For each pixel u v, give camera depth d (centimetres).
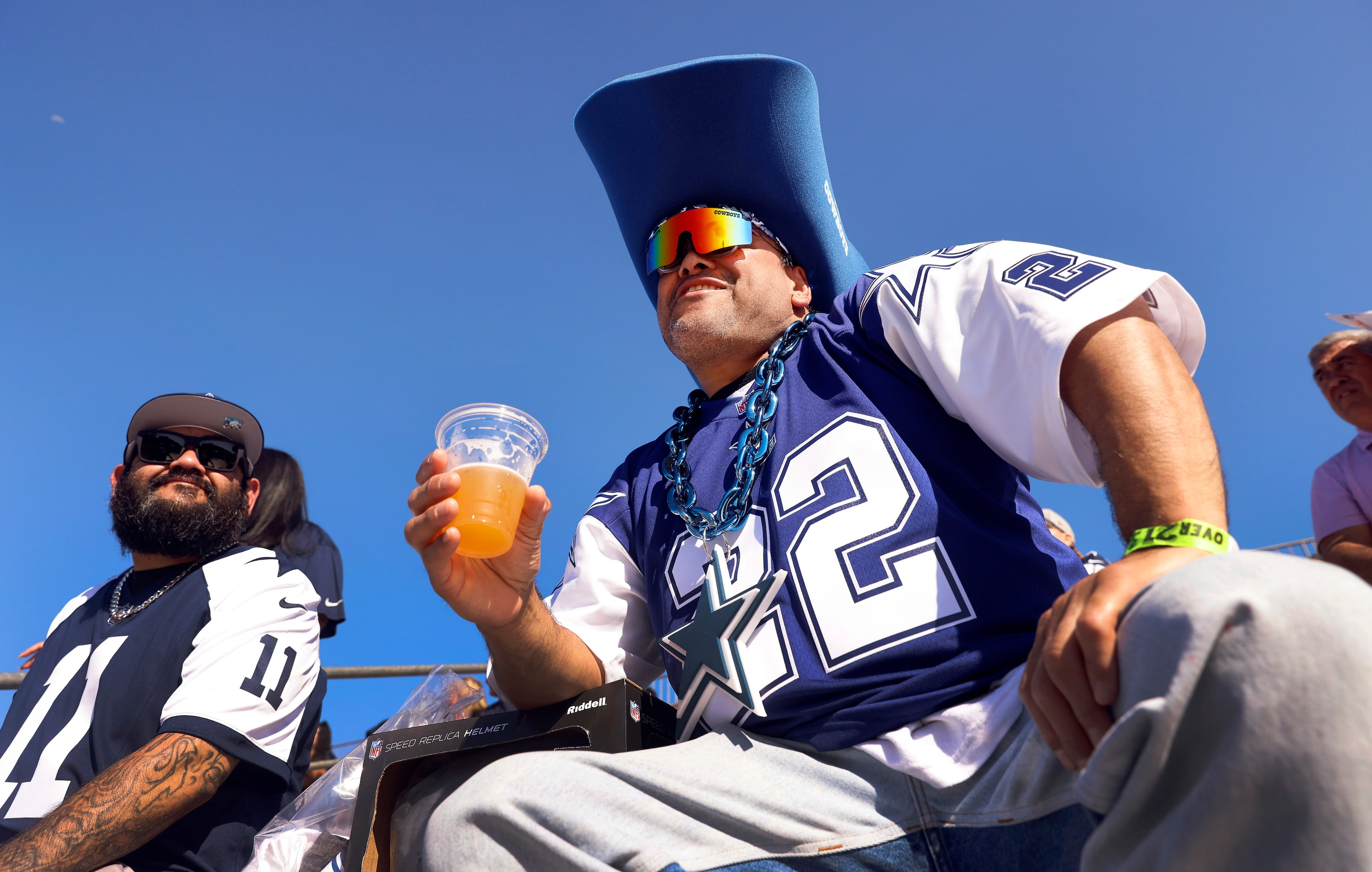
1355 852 61
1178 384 112
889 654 126
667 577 160
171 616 229
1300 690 64
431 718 206
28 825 202
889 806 115
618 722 134
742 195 212
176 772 190
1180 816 68
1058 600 92
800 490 148
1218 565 74
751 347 191
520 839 110
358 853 136
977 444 149
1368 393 275
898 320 155
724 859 110
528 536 141
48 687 227
